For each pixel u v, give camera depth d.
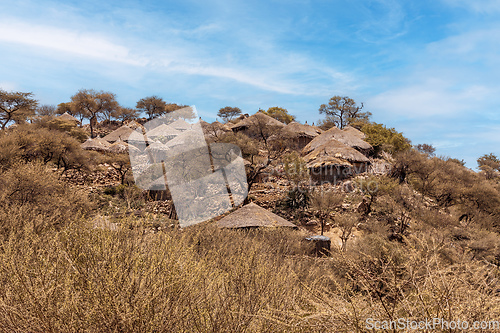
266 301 2.51
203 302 2.30
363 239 10.46
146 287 2.01
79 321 1.81
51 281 2.04
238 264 3.01
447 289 1.87
